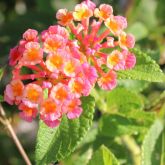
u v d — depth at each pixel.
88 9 0.18
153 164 0.20
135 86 0.22
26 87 0.16
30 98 0.16
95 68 0.17
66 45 0.17
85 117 0.17
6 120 0.21
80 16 0.18
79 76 0.16
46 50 0.16
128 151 0.22
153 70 0.18
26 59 0.16
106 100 0.21
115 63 0.17
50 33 0.17
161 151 0.20
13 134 0.21
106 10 0.18
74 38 0.18
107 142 0.22
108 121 0.21
